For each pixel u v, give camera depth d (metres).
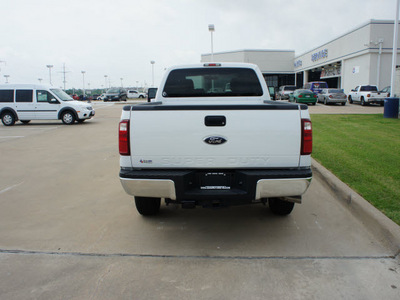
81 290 2.98
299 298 2.85
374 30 27.27
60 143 10.84
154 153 3.61
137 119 3.59
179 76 5.37
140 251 3.70
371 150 7.93
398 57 27.66
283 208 4.56
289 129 3.57
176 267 3.36
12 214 4.82
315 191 5.71
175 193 3.58
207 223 4.49
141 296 2.89
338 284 3.04
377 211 4.29
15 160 8.33
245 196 3.56
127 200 5.40
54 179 6.64
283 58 51.09
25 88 16.47
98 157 8.63
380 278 3.13
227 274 3.22
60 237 4.05
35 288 3.02
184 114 3.54
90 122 17.53
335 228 4.27
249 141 3.56
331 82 43.03
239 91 5.38
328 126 12.30
